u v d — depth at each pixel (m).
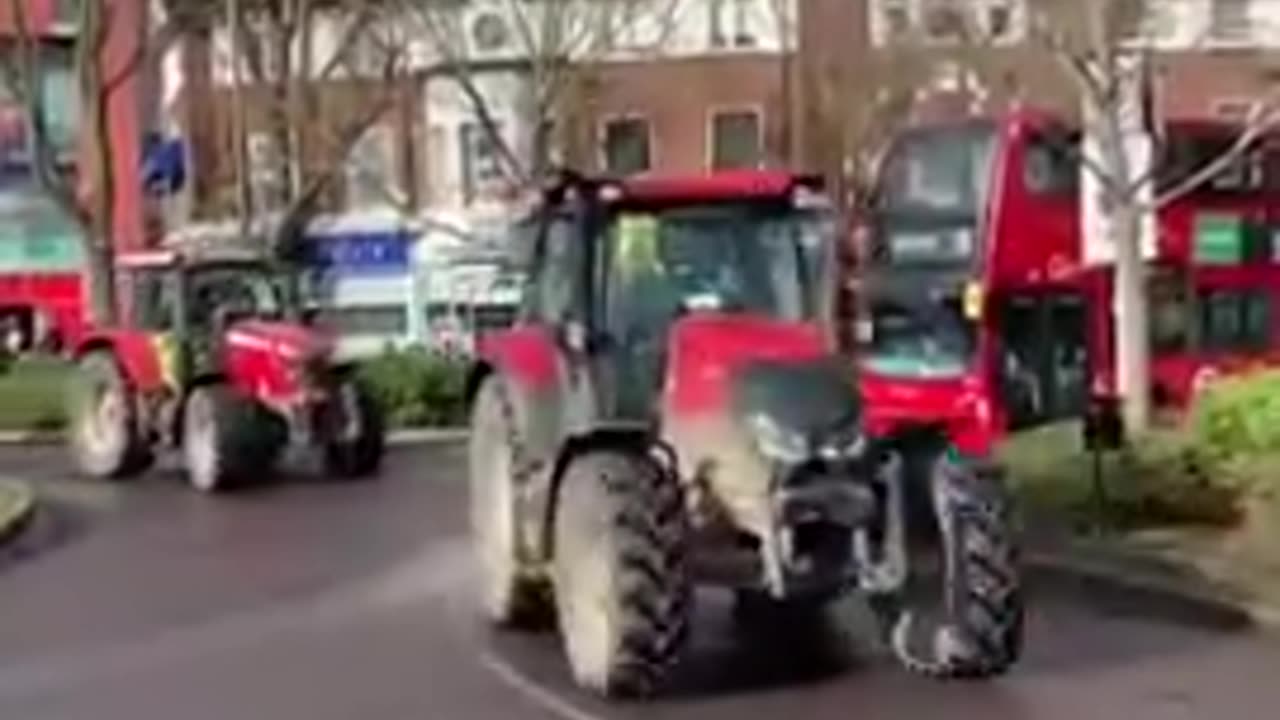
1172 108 48.94
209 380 25.81
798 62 47.22
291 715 11.99
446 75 48.94
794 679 12.47
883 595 12.41
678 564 12.00
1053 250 26.80
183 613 15.89
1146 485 18.03
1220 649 13.28
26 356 48.78
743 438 12.11
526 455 14.04
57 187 38.41
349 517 22.12
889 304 25.77
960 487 12.32
